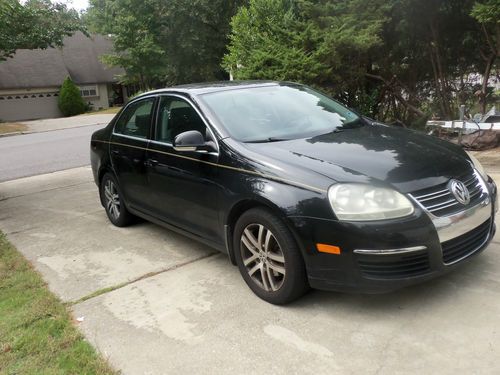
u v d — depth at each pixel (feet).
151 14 94.79
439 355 9.09
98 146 19.15
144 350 10.28
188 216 14.03
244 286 12.70
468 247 10.78
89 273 14.57
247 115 13.61
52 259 16.03
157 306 12.11
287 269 10.86
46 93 126.11
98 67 138.41
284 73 24.93
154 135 15.44
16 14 26.73
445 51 27.53
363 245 9.75
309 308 11.19
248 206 11.78
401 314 10.53
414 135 13.15
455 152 12.03
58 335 11.14
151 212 16.10
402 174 10.37
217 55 94.38
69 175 32.04
